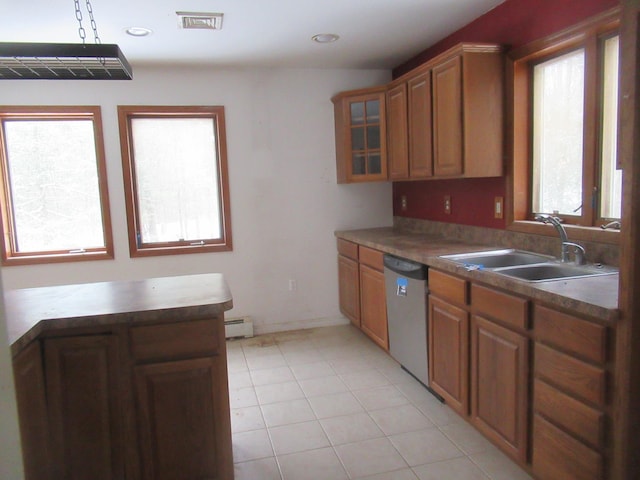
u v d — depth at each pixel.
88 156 3.89
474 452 2.32
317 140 4.26
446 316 2.59
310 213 4.31
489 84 2.78
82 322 1.78
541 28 2.54
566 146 2.57
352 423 2.64
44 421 1.80
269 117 4.13
